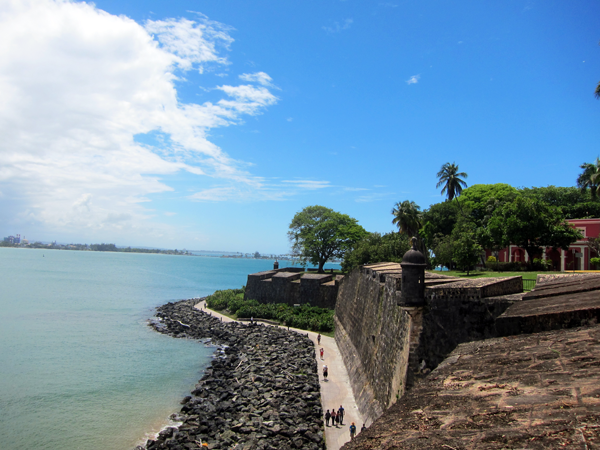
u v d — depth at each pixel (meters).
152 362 48.91
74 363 47.69
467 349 8.96
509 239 58.56
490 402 5.26
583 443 3.59
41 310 81.62
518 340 8.27
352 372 38.34
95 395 38.06
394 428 5.17
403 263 22.05
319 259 99.00
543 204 57.75
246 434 29.12
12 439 29.34
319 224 97.50
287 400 34.66
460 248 59.06
